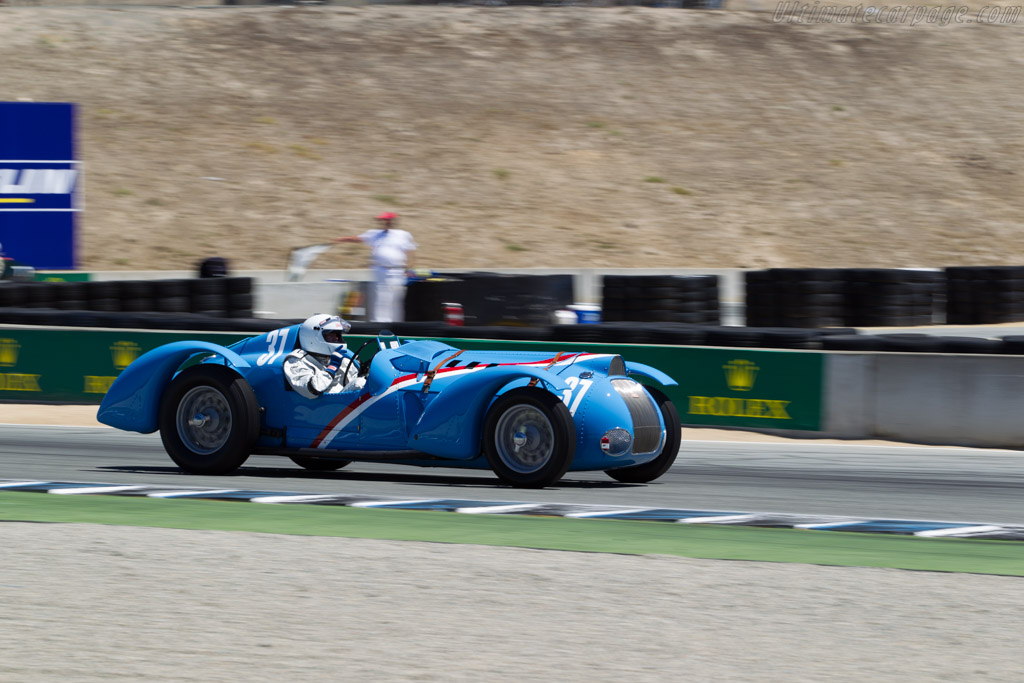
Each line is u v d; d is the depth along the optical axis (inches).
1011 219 3326.8
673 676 462.6
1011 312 2112.5
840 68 4200.3
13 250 2479.1
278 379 952.3
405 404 914.7
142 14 4320.9
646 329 1391.5
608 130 3715.6
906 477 1010.7
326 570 633.0
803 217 3292.3
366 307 1956.2
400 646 499.2
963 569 654.5
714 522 784.3
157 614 546.3
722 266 2982.3
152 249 2933.1
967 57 4340.6
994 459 1122.7
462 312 1846.7
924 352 1286.9
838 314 2063.2
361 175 3393.2
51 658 478.6
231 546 689.0
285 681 452.1
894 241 3171.8
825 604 573.9
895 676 465.4
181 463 962.1
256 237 3024.1
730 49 4261.8
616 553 684.1
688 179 3472.0
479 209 3238.2
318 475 984.9
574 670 468.8
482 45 4165.8
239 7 4389.8
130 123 3585.1
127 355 1480.1
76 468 1003.9
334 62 4030.5
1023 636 522.3
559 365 917.2
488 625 532.7
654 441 938.7
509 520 778.8
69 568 633.6
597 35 4271.7
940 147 3740.2
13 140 2469.2
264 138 3563.0
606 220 3208.7
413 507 818.8
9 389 1517.0
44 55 3924.7
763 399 1290.6
